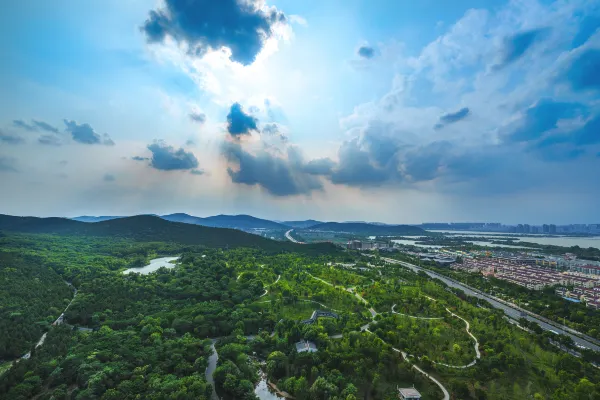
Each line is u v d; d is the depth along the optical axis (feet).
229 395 565.12
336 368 620.90
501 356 650.02
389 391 554.87
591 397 539.29
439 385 583.99
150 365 596.70
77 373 554.87
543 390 575.79
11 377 533.55
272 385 596.70
